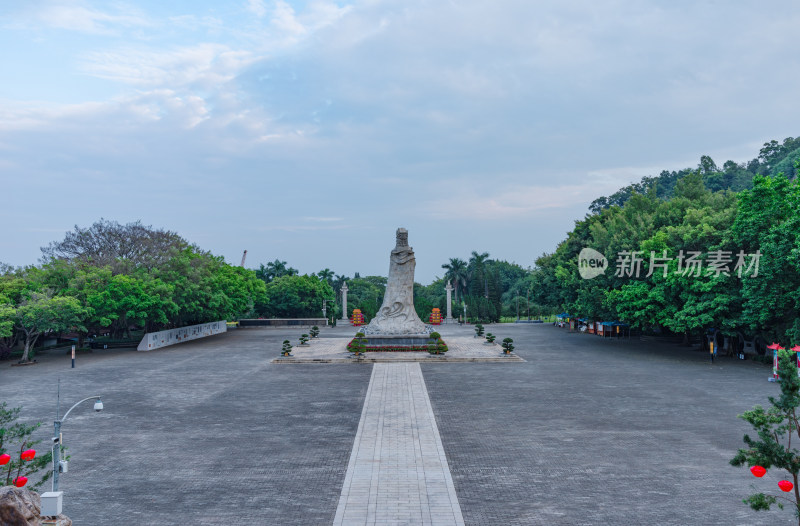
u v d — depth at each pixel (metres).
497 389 33.84
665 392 32.78
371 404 29.86
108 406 30.02
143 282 56.19
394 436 23.75
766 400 30.47
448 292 99.19
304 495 17.61
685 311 45.22
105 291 52.16
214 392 33.66
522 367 42.81
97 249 62.84
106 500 17.33
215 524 15.59
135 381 37.75
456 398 31.28
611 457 21.00
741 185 120.88
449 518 15.75
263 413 28.19
